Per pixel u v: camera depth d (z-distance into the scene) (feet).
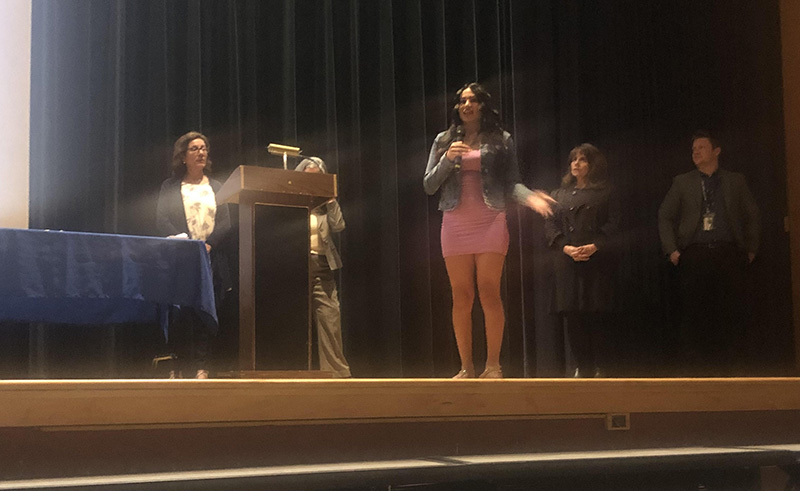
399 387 7.99
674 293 18.57
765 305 18.33
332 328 13.32
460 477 7.31
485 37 17.74
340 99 16.37
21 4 13.69
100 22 14.70
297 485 6.78
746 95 19.20
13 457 6.69
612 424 8.86
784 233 18.79
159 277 9.78
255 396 7.44
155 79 14.93
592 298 12.82
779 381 9.63
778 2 19.38
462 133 10.86
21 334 12.98
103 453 6.97
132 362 13.50
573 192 13.17
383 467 7.14
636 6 18.97
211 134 15.28
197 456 7.29
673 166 18.83
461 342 10.77
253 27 15.76
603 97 18.47
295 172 9.52
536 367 17.03
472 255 10.69
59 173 14.06
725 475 9.05
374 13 16.85
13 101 13.42
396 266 16.25
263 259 9.48
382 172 16.44
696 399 9.23
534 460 7.60
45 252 9.19
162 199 11.97
